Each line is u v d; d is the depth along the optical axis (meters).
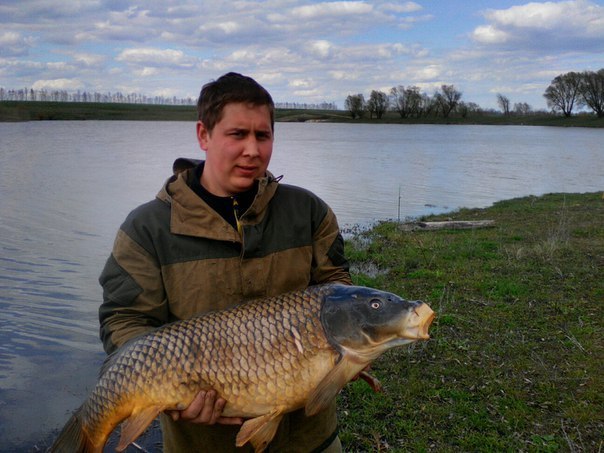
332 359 2.35
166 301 2.57
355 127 93.12
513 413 4.98
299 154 39.03
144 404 2.33
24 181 22.98
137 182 23.22
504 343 6.46
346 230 14.11
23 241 12.90
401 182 24.77
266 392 2.33
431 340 6.48
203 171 2.72
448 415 5.02
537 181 25.75
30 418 5.52
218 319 2.38
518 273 9.39
